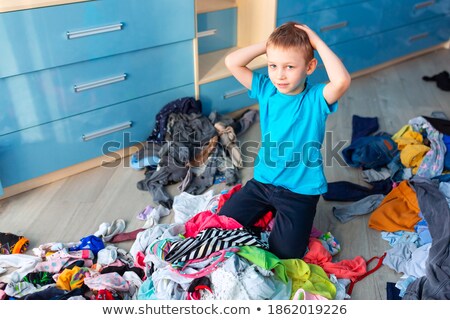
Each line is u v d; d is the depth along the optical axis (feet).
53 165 6.91
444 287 4.85
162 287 4.85
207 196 6.57
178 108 7.63
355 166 7.34
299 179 5.48
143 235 5.71
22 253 5.75
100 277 5.07
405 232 5.89
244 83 5.39
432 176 6.72
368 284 5.29
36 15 5.82
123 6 6.48
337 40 9.64
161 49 7.18
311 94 4.97
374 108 9.18
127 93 7.17
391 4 10.17
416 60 11.53
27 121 6.36
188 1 7.06
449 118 8.77
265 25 8.51
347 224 6.20
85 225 6.22
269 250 5.33
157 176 6.92
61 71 6.36
